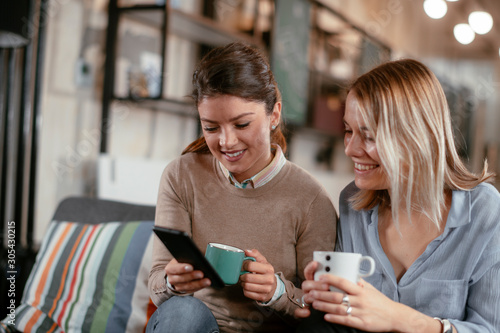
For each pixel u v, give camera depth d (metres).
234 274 1.03
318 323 0.96
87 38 2.42
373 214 1.18
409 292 1.09
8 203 2.24
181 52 2.86
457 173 1.13
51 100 2.27
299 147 4.10
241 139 1.13
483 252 1.05
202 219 1.26
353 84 1.12
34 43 2.17
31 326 1.52
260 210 1.23
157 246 1.25
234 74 1.08
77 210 1.80
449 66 6.70
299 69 3.42
